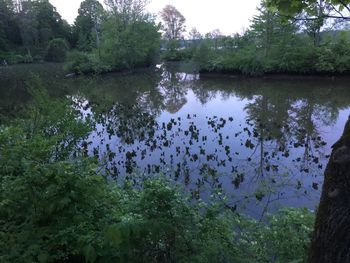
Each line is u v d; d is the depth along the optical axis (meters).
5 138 3.55
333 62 30.95
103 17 50.88
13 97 23.05
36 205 2.83
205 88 27.34
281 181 7.44
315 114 15.80
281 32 33.28
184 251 2.71
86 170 3.25
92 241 2.63
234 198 6.44
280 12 3.03
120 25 45.34
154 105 19.28
